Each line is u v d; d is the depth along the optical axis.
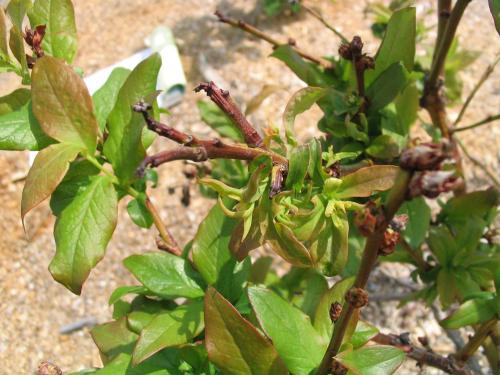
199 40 0.60
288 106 0.19
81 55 0.60
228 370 0.17
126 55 0.59
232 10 0.63
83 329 0.47
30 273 0.49
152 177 0.22
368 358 0.16
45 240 0.50
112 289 0.48
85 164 0.19
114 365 0.20
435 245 0.28
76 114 0.18
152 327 0.18
